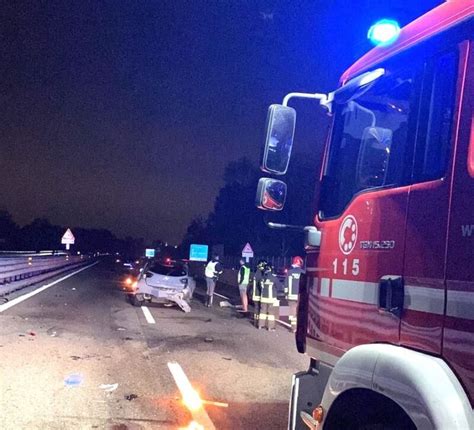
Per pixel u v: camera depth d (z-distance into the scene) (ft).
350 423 11.18
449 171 9.62
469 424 8.43
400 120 11.46
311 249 14.10
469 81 9.65
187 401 24.43
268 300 47.21
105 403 23.41
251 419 22.45
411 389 9.12
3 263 59.06
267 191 14.06
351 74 13.61
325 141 14.40
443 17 10.62
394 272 10.55
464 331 8.79
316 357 13.35
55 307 52.60
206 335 42.24
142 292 57.72
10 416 21.11
